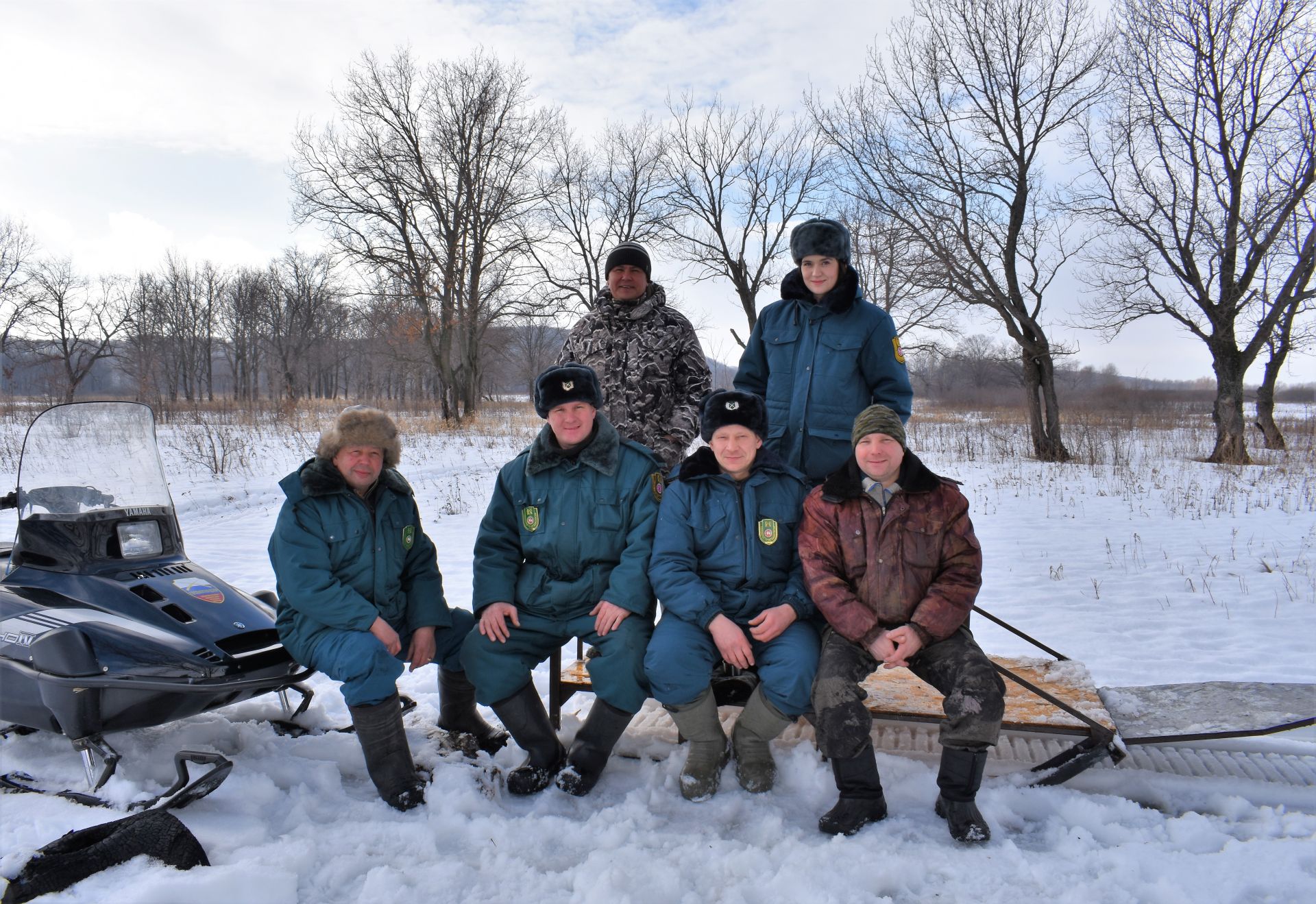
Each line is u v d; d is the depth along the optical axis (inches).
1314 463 620.1
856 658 112.7
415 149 1158.3
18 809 108.3
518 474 131.2
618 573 123.7
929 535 115.1
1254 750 128.0
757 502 125.1
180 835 95.3
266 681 118.6
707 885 93.7
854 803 106.6
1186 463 633.0
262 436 716.7
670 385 155.5
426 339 1208.2
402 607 132.7
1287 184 651.5
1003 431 917.2
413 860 99.6
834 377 135.6
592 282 1347.2
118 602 123.6
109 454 137.9
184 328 2348.7
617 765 127.6
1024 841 104.4
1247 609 227.1
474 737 135.7
